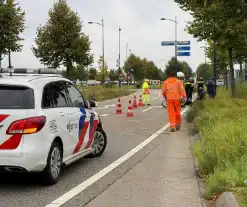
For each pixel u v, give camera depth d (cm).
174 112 1495
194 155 973
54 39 4278
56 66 4275
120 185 724
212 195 629
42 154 685
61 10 4266
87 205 608
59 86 809
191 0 1766
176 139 1287
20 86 707
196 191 680
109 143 1212
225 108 1903
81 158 943
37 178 776
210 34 2569
